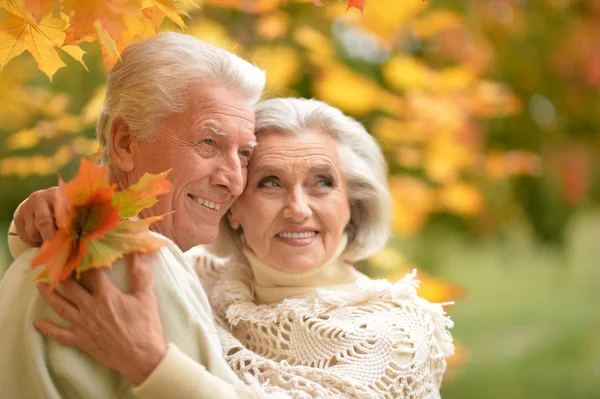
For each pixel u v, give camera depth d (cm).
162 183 211
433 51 499
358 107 416
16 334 217
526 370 855
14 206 617
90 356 213
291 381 247
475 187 532
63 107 398
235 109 257
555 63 610
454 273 1130
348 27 450
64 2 210
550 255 804
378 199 296
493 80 560
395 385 254
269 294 286
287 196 277
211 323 230
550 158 647
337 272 295
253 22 411
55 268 196
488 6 534
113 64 244
